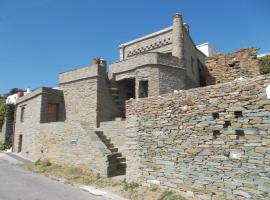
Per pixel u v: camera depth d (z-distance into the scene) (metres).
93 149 13.67
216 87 8.62
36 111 20.80
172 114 9.87
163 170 9.91
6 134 27.98
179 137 9.52
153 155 10.34
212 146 8.51
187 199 8.77
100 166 13.06
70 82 21.66
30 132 21.22
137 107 11.26
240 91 7.98
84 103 20.31
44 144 18.36
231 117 8.12
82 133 14.69
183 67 20.53
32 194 10.23
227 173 8.04
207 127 8.71
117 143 15.83
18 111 24.91
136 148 11.04
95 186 11.36
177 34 21.16
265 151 7.28
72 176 13.38
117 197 9.85
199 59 25.98
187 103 9.41
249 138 7.65
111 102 20.50
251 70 17.50
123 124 15.72
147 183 10.40
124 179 11.56
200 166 8.77
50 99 21.22
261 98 7.48
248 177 7.56
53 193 10.45
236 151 7.90
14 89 47.12
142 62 19.59
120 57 25.77
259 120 7.48
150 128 10.60
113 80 21.00
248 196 7.50
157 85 18.97
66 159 15.66
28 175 14.12
